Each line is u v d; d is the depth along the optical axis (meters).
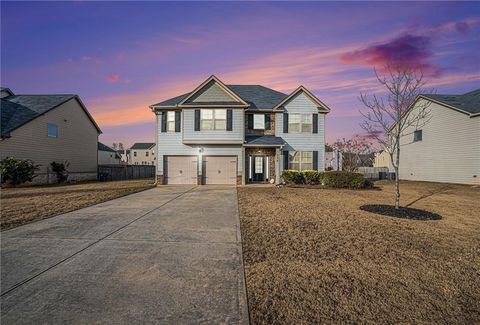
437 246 5.14
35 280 3.70
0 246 5.11
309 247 5.04
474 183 18.02
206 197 11.70
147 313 2.91
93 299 3.21
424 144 22.25
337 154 23.95
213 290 3.41
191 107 17.12
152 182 21.64
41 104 21.70
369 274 3.89
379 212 8.20
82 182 21.89
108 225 6.72
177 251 4.86
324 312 2.91
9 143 17.69
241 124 17.12
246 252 4.79
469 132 18.42
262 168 18.64
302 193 13.08
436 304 3.11
